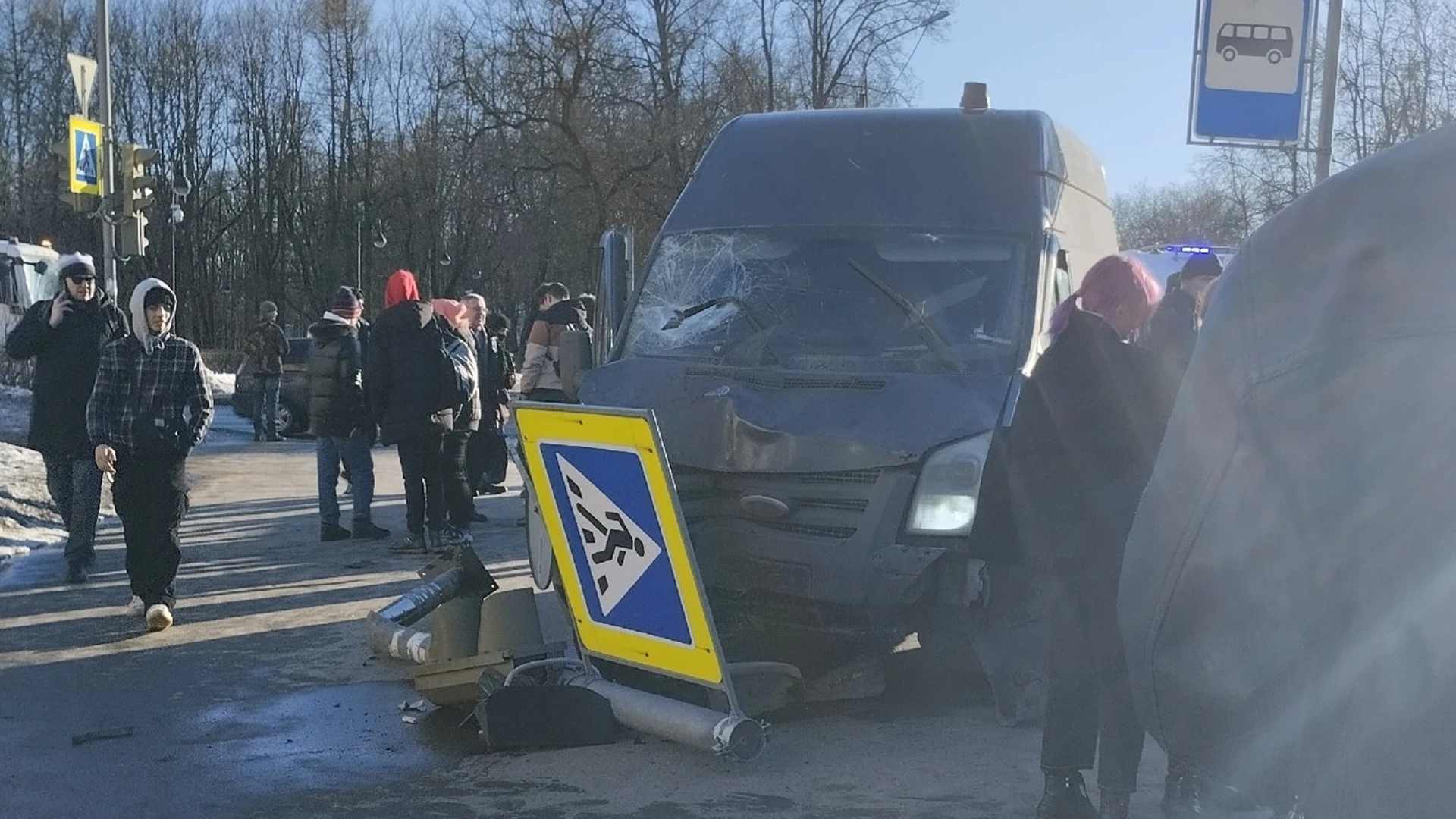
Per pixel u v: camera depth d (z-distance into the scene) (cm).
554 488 574
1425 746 199
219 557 1040
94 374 923
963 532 577
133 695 649
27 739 579
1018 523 446
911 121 743
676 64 3722
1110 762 440
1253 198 3198
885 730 581
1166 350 611
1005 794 493
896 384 613
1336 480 219
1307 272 238
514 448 782
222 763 545
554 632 773
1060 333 450
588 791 501
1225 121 945
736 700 523
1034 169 708
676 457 623
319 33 5956
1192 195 4959
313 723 602
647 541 539
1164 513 261
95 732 584
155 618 776
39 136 6191
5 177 6138
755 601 621
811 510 603
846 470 591
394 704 630
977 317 649
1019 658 585
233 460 1867
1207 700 247
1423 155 229
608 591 561
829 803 484
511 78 3766
